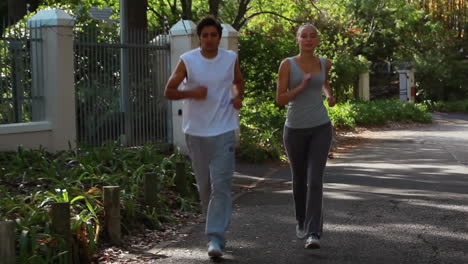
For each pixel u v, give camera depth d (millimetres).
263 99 18109
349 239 6148
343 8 25891
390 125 24500
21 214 5949
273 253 5734
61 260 5168
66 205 5312
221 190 5496
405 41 36156
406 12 30781
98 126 11422
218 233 5484
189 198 8281
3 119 9789
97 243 5977
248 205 8109
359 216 7172
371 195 8523
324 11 25891
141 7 14539
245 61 18047
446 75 38781
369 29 31906
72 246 5441
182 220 7387
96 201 6664
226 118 5512
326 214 7305
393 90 40000
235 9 21547
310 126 5656
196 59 5434
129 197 7008
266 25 19750
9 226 4531
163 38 12727
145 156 9523
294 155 5832
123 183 7883
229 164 5504
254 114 16203
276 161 12562
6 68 9797
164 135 12734
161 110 12633
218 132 5461
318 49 24766
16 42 9891
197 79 5430
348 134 20109
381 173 10797
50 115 10172
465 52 42406
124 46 11891
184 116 5578
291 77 5672
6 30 9984
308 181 5707
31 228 5375
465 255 5551
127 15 14414
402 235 6270
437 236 6211
